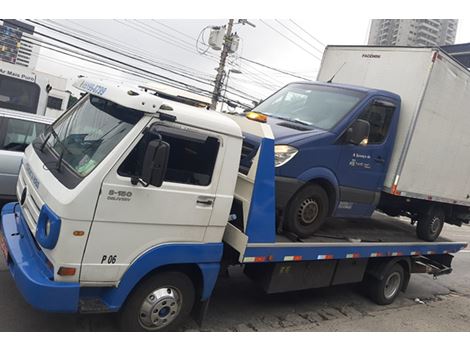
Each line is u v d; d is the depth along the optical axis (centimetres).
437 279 974
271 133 455
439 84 639
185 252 410
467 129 729
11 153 657
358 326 586
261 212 452
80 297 377
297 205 509
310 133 524
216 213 422
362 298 716
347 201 573
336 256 567
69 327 427
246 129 477
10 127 671
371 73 686
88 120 413
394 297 725
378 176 611
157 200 383
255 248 456
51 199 359
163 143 357
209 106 466
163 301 417
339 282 618
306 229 527
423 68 621
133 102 364
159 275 412
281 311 587
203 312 444
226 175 422
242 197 458
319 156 517
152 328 420
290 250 496
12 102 1272
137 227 379
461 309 773
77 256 355
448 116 679
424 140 646
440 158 690
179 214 399
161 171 360
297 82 667
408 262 729
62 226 346
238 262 475
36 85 1300
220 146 415
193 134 399
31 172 418
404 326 623
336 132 540
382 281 689
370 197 605
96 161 364
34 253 382
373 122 594
